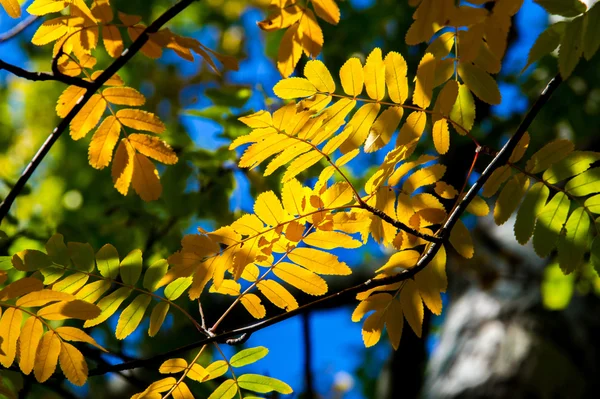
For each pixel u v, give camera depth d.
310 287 1.38
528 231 1.37
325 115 1.34
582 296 2.05
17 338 1.35
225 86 1.76
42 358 1.36
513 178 1.38
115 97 1.38
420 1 1.33
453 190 1.37
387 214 1.38
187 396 1.42
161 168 1.86
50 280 1.38
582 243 1.36
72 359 1.36
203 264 1.36
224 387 1.42
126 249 1.92
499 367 1.96
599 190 1.36
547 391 1.89
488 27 1.33
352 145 1.35
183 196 1.79
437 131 1.37
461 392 1.96
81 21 1.34
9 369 1.39
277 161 1.34
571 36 1.30
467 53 1.34
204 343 1.37
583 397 1.88
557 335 1.99
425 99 1.35
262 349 1.41
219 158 1.80
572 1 1.30
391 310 1.39
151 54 1.36
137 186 1.38
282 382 1.41
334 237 1.37
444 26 1.33
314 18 1.36
